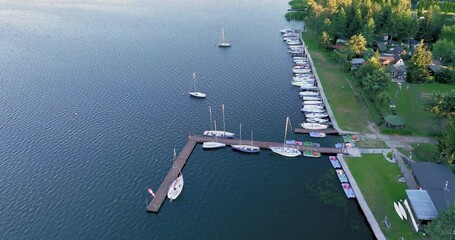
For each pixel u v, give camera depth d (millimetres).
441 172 82625
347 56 152250
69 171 92500
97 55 170125
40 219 78375
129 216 79500
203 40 191625
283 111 122125
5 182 88500
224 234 75500
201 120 116250
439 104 100875
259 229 76625
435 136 101438
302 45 180750
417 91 127438
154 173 92188
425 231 67812
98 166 94375
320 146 101562
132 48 179375
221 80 145000
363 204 79500
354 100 123812
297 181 89938
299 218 79125
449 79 133125
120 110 121688
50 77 146875
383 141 100438
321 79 140250
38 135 107250
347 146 98625
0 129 109938
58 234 74875
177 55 170500
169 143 104188
